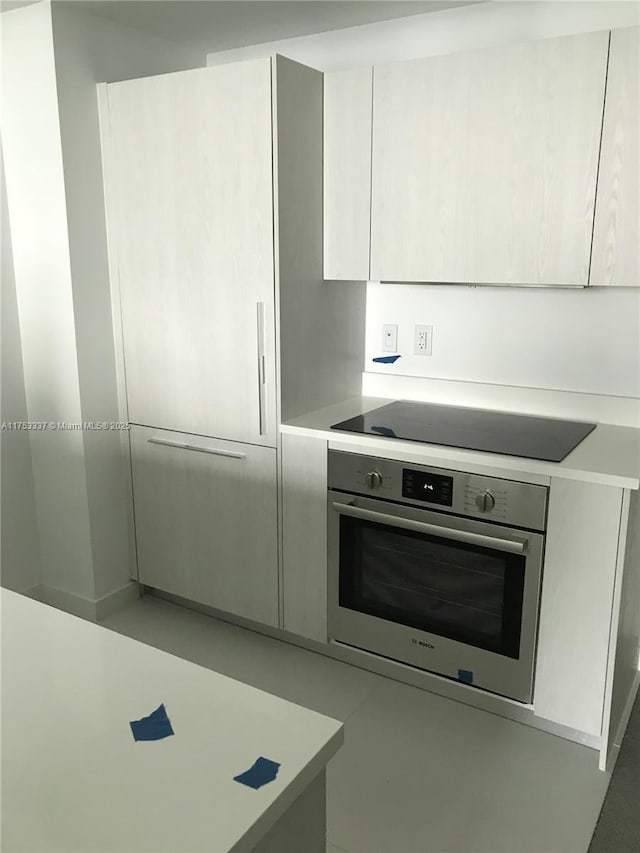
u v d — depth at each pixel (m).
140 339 2.81
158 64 2.92
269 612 2.77
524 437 2.37
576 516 2.07
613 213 2.14
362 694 2.49
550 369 2.63
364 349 3.01
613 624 2.07
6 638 1.19
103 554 2.99
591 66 2.09
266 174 2.38
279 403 2.55
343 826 1.92
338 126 2.54
